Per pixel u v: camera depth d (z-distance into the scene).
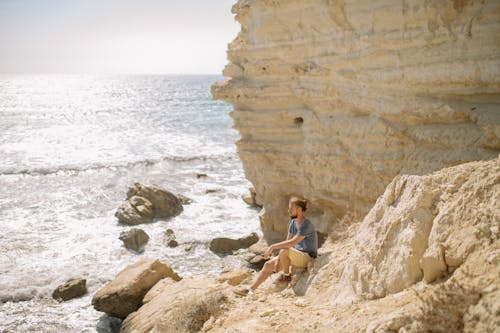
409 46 7.40
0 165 25.95
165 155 29.61
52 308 10.48
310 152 9.96
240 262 12.84
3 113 58.84
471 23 6.51
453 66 6.78
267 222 12.08
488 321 2.92
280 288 6.29
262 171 11.75
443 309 3.26
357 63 8.36
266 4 10.00
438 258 3.84
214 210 18.02
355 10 8.21
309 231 6.34
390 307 3.86
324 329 4.17
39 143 34.50
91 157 28.95
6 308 10.48
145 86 171.50
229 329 4.95
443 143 7.06
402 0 7.30
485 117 6.45
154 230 15.67
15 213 17.64
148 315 7.38
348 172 9.05
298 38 9.75
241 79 11.52
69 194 20.48
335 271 5.58
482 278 3.27
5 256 13.41
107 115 58.69
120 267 12.81
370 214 5.31
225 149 31.94
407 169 7.57
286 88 10.35
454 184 4.25
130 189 18.44
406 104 7.55
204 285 7.49
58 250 13.96
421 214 4.30
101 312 10.19
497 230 3.51
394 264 4.32
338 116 9.23
